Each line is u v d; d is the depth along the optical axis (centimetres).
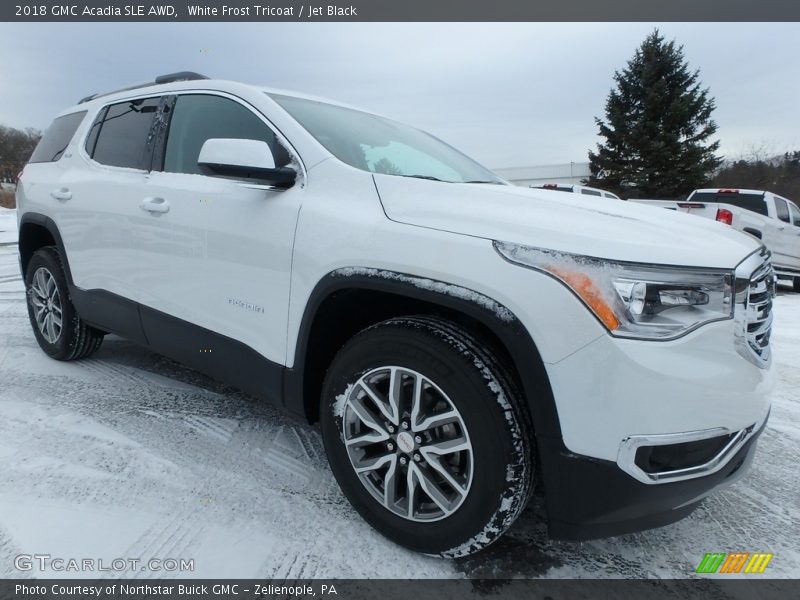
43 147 379
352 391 188
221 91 252
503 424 157
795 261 964
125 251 276
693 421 147
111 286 289
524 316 151
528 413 163
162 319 259
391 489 181
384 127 288
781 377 400
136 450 243
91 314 310
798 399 350
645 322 147
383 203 188
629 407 144
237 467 233
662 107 2781
